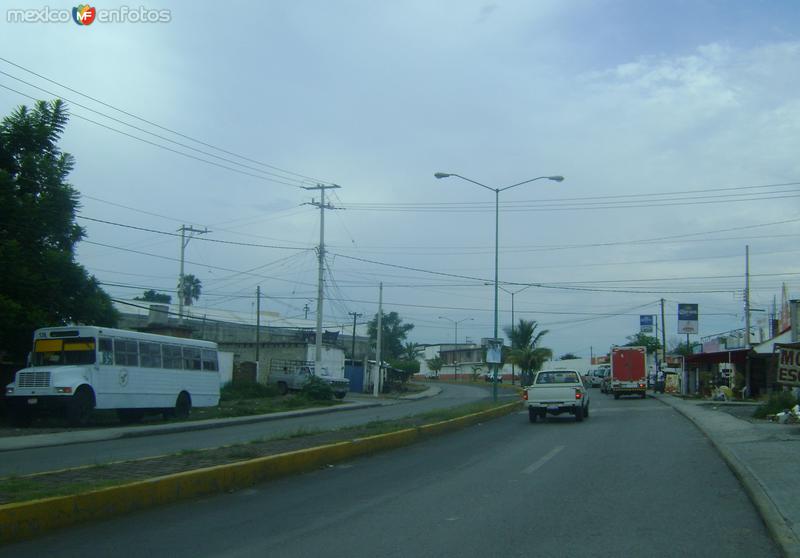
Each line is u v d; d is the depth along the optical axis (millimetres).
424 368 122000
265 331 65812
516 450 16188
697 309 53719
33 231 24719
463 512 9195
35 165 25188
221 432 23297
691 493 10469
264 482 11508
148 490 9242
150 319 45500
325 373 48312
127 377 24797
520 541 7695
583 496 10281
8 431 21781
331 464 13656
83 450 17297
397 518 8844
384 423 19703
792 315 32438
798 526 7848
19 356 26062
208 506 9531
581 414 25547
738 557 7039
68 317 26406
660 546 7453
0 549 7223
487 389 70250
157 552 7203
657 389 57781
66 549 7262
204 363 29906
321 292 46219
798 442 15594
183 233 49688
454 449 16516
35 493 8352
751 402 37031
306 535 7957
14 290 24062
